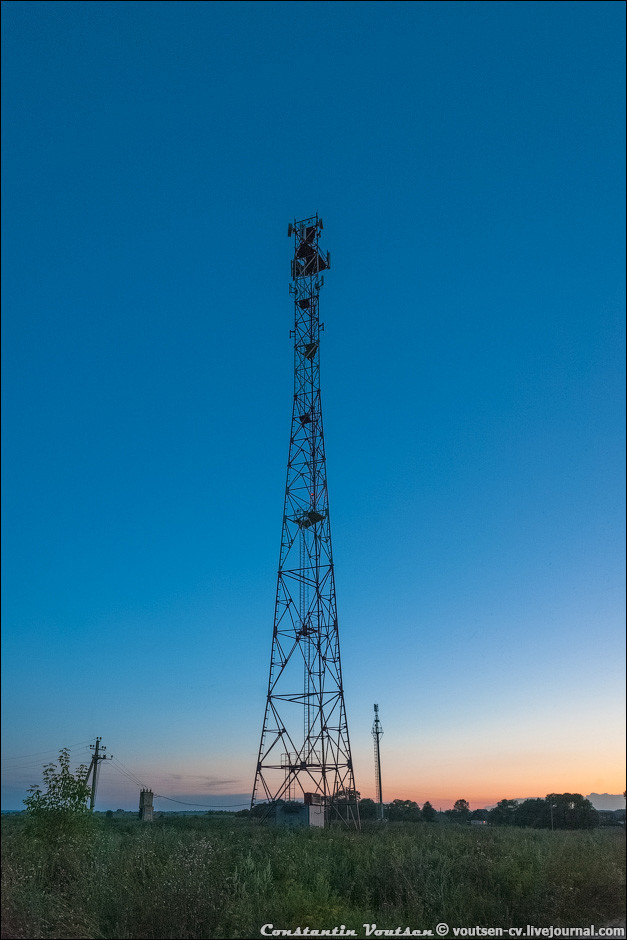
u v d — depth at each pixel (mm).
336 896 17469
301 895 16141
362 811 79062
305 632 52750
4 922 12617
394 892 17781
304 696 51562
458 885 17656
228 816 59906
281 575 54312
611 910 16250
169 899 13914
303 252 63000
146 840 22016
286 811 48250
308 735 50656
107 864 16719
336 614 52875
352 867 20656
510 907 16453
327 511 55250
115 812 75250
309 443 57281
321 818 48406
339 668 51656
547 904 16141
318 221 63312
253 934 13453
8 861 16375
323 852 24000
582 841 26844
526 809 67062
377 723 81688
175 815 64500
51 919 13266
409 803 86188
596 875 17250
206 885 14984
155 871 15828
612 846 23703
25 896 13820
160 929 13281
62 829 20047
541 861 18844
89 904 14258
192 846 18547
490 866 18984
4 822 23156
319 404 58312
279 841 28516
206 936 13492
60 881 16594
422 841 30156
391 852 21344
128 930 13234
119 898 14195
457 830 49250
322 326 60250
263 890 16531
